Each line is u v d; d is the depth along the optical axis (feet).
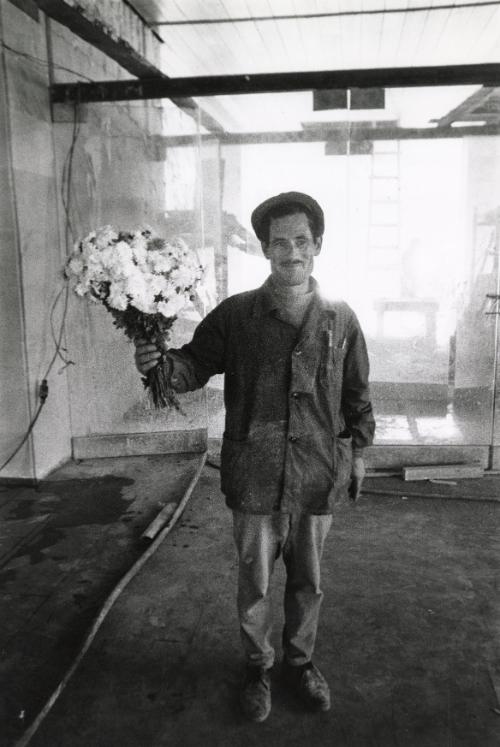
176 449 16.76
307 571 7.28
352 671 8.13
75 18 13.61
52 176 15.06
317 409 6.89
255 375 6.83
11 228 13.64
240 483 6.93
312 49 21.62
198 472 15.16
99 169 15.76
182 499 13.60
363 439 7.39
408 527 12.64
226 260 15.96
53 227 15.17
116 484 14.84
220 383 16.42
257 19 18.69
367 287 15.72
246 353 6.84
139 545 11.71
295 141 15.42
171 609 9.61
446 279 15.55
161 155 15.76
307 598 7.40
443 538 12.12
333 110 15.16
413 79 14.11
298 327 6.76
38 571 10.78
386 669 8.16
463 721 7.25
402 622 9.22
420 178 15.23
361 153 15.40
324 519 7.20
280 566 10.95
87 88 14.74
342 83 14.32
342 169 15.43
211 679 8.02
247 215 15.76
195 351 7.27
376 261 15.69
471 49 21.93
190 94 14.62
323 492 7.01
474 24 19.20
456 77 13.98
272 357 6.78
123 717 7.38
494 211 15.17
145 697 7.71
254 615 7.31
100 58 17.39
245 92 14.58
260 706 7.27
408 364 15.71
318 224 6.85
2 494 14.30
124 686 7.90
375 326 15.79
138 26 18.01
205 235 15.92
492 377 15.49
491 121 14.93
